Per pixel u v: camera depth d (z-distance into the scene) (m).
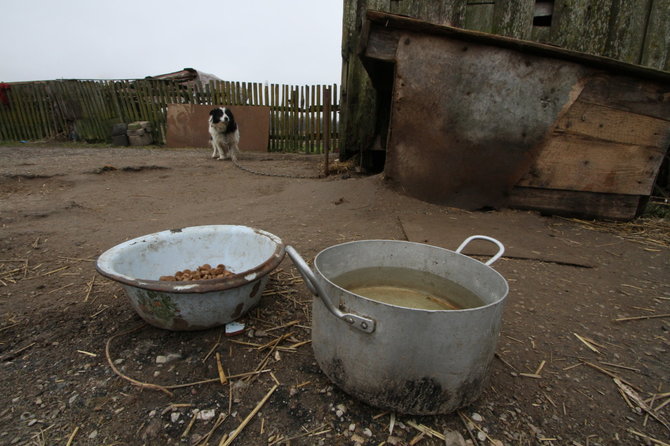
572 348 1.48
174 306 1.36
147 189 4.22
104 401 1.15
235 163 6.14
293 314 1.65
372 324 0.98
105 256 1.47
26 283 1.92
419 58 3.03
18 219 2.95
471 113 3.09
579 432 1.09
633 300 1.88
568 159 3.10
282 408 1.13
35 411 1.11
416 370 0.99
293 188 4.06
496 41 2.85
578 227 3.02
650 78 2.83
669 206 3.67
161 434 1.04
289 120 8.80
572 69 2.88
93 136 9.52
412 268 1.53
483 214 3.20
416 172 3.35
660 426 1.12
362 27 3.04
